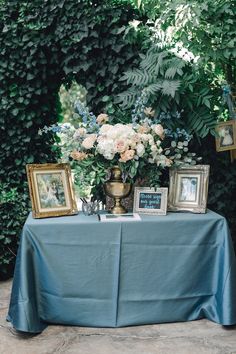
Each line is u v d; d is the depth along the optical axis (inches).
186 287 107.9
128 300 106.6
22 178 150.2
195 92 129.0
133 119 115.1
